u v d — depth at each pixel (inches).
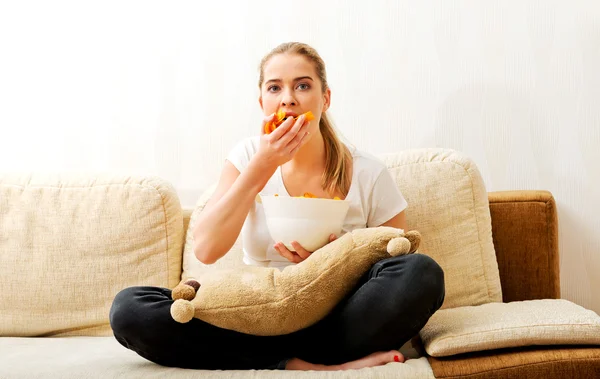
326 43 70.5
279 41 71.0
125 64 72.7
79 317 62.2
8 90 73.4
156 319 44.2
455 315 51.3
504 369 43.0
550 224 63.2
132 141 72.9
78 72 73.0
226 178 54.6
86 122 73.0
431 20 68.9
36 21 73.1
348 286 45.4
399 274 43.6
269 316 44.3
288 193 53.5
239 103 71.7
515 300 63.5
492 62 68.4
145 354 45.8
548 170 68.2
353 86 70.3
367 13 69.7
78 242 62.9
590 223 67.7
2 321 62.3
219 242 49.2
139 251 62.9
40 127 73.4
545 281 63.0
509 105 68.4
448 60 68.9
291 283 44.4
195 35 71.9
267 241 52.1
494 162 68.8
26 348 55.1
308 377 42.3
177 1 72.0
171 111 72.5
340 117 70.7
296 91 50.0
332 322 45.6
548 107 67.8
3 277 62.6
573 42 67.1
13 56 73.3
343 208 47.1
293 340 46.6
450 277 61.1
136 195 63.4
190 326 44.6
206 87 72.1
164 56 72.3
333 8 70.2
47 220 63.6
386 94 69.9
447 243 61.5
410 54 69.4
